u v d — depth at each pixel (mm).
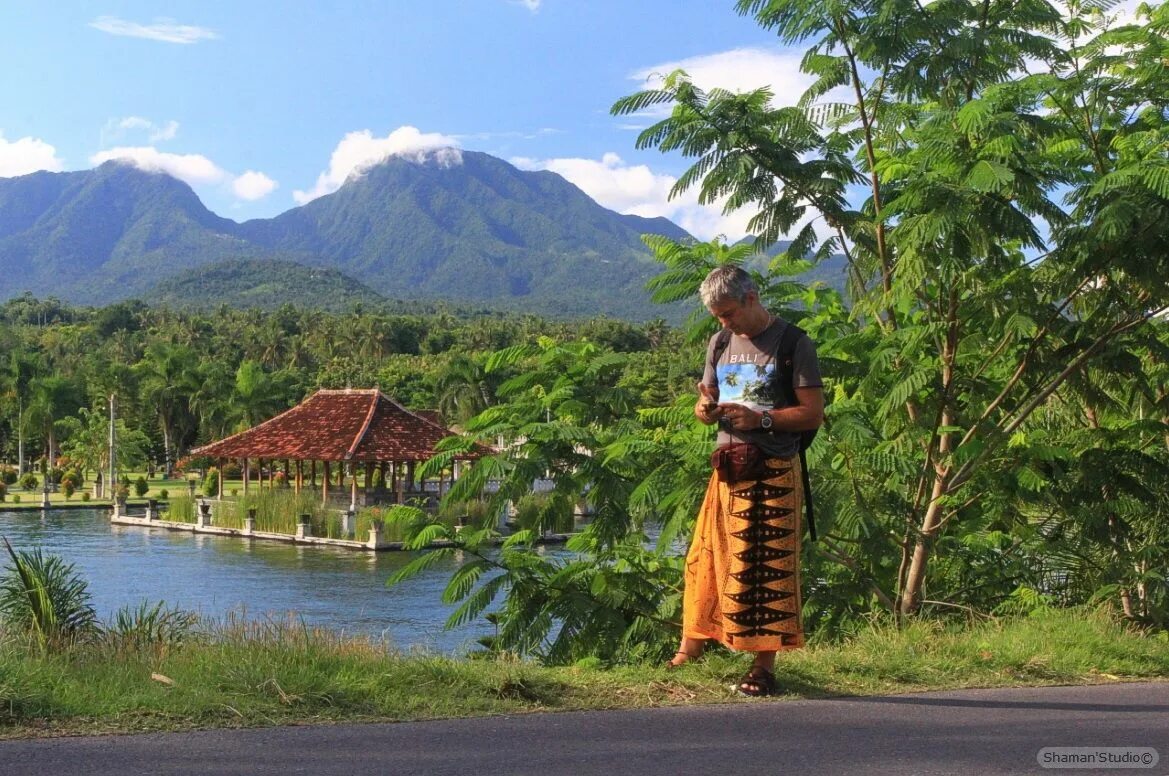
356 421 50562
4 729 4066
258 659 5168
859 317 8812
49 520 51156
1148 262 7449
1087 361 8266
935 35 8406
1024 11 8703
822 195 8539
